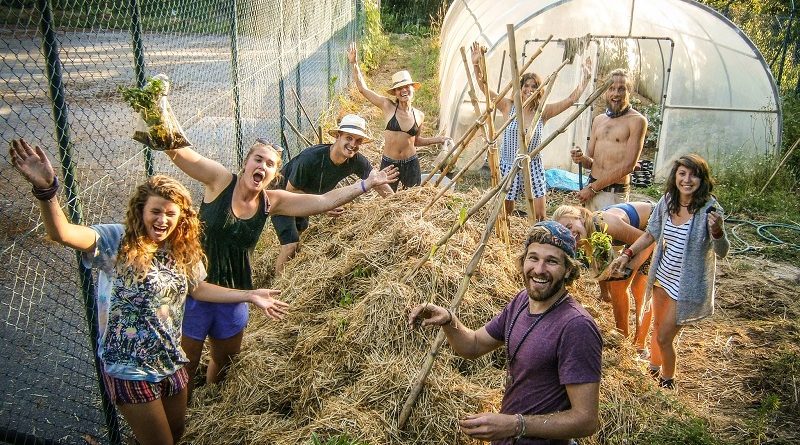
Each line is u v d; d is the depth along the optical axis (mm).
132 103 3383
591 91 10125
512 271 4953
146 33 5992
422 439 3631
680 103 10055
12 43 12203
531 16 9781
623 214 4926
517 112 4102
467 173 9883
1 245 5719
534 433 2623
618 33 10547
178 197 3178
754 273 6844
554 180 9844
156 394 3309
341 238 5699
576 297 5312
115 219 6004
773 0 15469
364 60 18219
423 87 15594
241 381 4188
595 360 2623
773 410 4504
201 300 3627
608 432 3871
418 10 27234
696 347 5320
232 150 7238
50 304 5078
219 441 3832
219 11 6281
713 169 9922
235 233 3904
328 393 3984
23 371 4289
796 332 5586
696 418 4117
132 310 3197
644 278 4934
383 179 4395
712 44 10039
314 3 11469
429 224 5145
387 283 4508
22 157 2699
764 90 9836
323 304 4902
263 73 7750
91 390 4215
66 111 3289
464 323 4309
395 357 4074
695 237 4246
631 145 6145
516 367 2820
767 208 8883
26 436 3486
